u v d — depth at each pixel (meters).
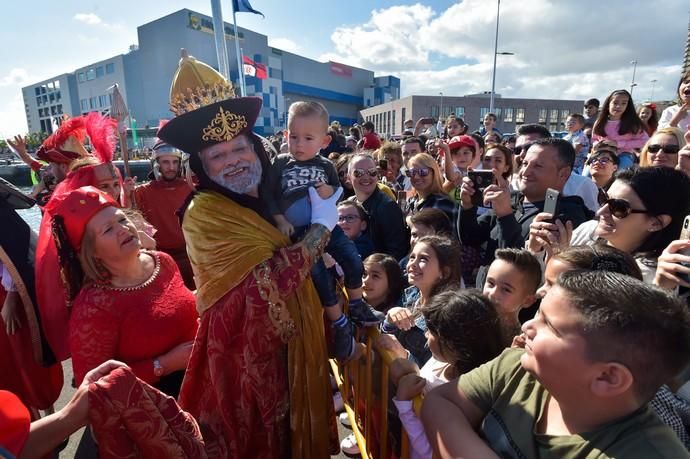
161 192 4.05
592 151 4.70
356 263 1.91
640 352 0.85
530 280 1.94
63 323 2.15
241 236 1.53
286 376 1.69
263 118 56.59
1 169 20.66
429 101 49.16
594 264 1.46
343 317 1.86
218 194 1.60
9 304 2.29
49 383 2.52
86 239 1.83
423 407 1.28
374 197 3.58
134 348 1.91
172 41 52.31
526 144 3.88
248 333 1.52
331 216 1.67
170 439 1.36
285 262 1.53
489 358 1.59
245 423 1.60
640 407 0.91
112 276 1.93
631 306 0.86
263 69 18.91
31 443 1.20
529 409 1.08
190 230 1.58
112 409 1.29
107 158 2.83
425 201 3.83
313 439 1.69
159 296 1.99
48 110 76.06
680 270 1.33
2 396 1.14
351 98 84.75
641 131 4.88
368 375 1.85
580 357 0.89
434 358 1.86
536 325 0.99
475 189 2.97
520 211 2.77
